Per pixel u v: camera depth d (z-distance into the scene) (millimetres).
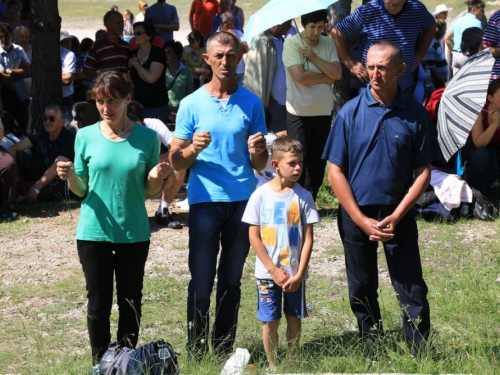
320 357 5691
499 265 8078
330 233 9352
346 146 5422
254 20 8703
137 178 5406
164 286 7777
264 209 5469
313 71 9203
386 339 5742
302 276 5465
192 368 5402
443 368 5328
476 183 9898
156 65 12320
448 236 9062
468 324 6512
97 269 5449
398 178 5355
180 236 9289
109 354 5012
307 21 9164
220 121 5621
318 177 9719
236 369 5344
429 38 8656
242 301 7391
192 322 5727
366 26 8516
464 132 9188
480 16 16609
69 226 9750
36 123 12117
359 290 5637
